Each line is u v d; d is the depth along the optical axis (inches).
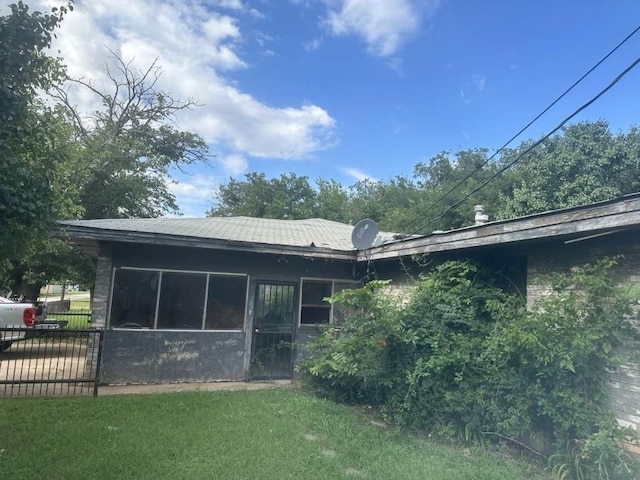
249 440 196.5
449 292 254.4
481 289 254.8
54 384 301.0
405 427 228.4
